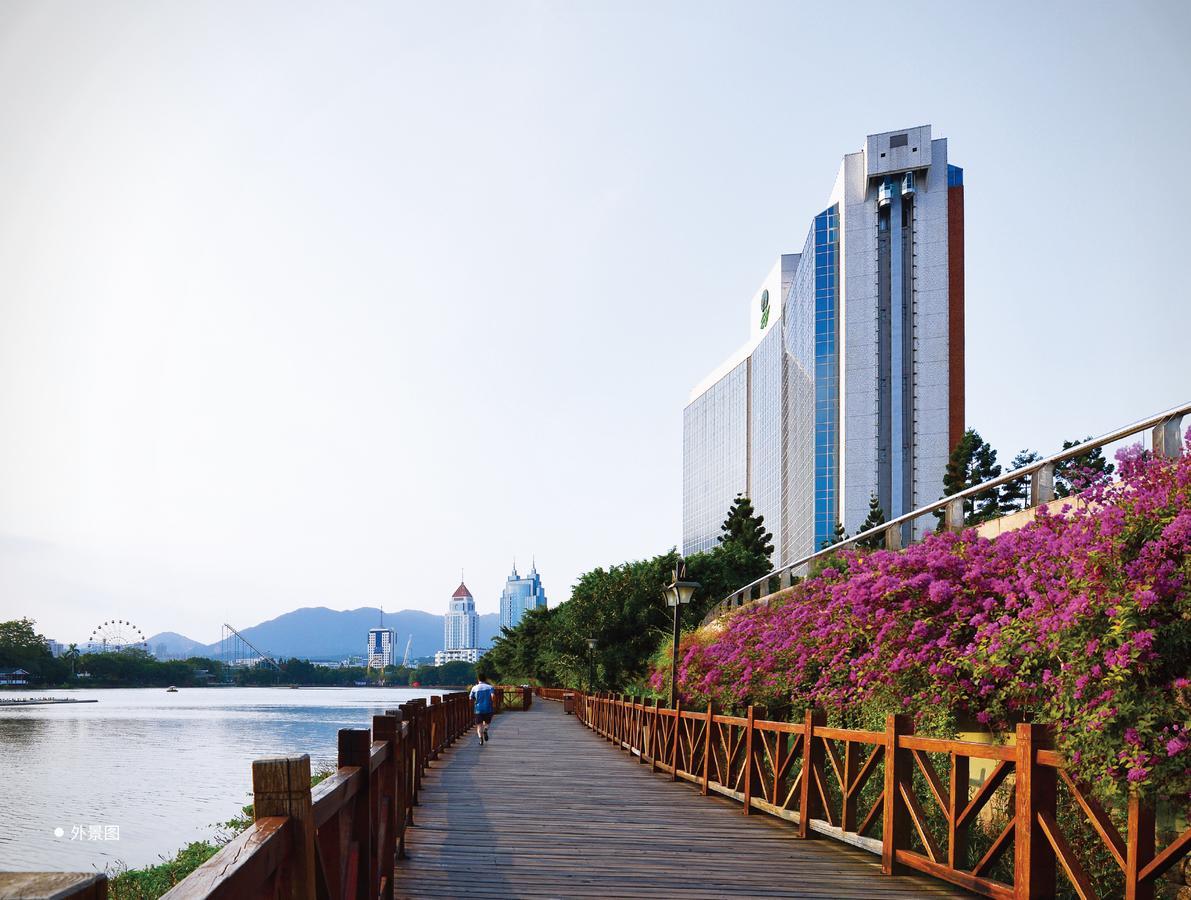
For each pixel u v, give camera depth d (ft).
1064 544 22.89
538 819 32.07
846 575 43.55
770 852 26.18
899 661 30.55
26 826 65.98
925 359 311.47
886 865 23.45
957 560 32.27
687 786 43.29
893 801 23.61
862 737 25.82
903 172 319.68
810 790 29.04
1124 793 16.70
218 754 132.46
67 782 96.07
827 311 327.67
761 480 433.07
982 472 179.01
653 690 72.54
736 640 51.34
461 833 29.04
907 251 319.27
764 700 44.04
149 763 118.73
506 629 300.81
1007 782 27.63
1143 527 20.10
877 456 309.63
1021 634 23.67
